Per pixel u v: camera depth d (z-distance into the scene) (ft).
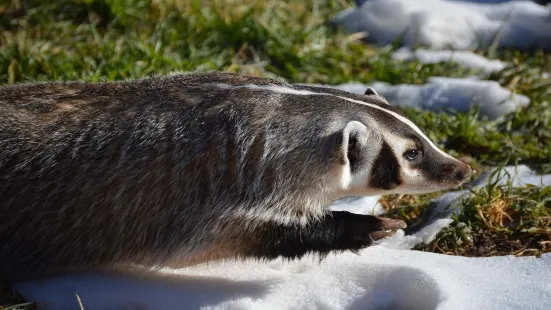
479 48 63.87
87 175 34.73
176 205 34.96
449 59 60.03
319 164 35.12
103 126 35.22
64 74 52.06
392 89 55.72
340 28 63.98
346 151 34.86
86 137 35.04
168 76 38.19
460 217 41.78
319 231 35.76
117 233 35.27
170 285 35.27
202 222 34.91
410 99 55.31
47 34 57.52
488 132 51.85
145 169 34.78
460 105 54.95
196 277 36.09
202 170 34.86
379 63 58.39
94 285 35.40
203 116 35.29
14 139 34.99
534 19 65.41
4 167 34.78
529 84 57.21
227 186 34.83
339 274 35.47
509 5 67.62
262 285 35.22
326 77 57.31
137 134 35.04
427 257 36.73
